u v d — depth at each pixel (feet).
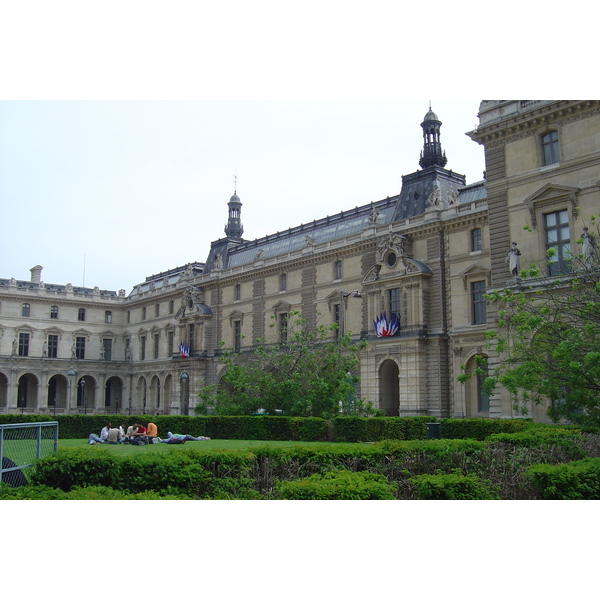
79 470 60.08
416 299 221.87
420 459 70.23
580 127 141.18
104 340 421.18
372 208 256.52
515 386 112.47
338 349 183.32
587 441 90.38
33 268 418.92
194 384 326.85
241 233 370.32
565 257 139.95
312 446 72.28
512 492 63.46
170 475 60.18
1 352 380.99
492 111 156.87
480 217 210.18
